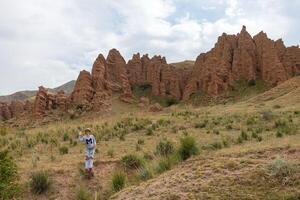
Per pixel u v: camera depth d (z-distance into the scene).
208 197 10.17
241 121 34.38
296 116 33.84
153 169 16.12
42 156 23.33
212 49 104.38
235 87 95.19
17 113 103.44
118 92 97.19
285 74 93.31
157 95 108.06
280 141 18.91
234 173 11.44
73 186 18.00
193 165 13.32
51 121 74.44
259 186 10.36
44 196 17.12
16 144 27.50
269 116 34.06
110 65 103.81
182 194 10.62
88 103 83.12
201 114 46.59
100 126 38.38
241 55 99.44
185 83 110.19
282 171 10.69
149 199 10.89
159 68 111.81
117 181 16.14
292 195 9.56
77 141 28.12
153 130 33.38
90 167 18.84
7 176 13.99
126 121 40.62
